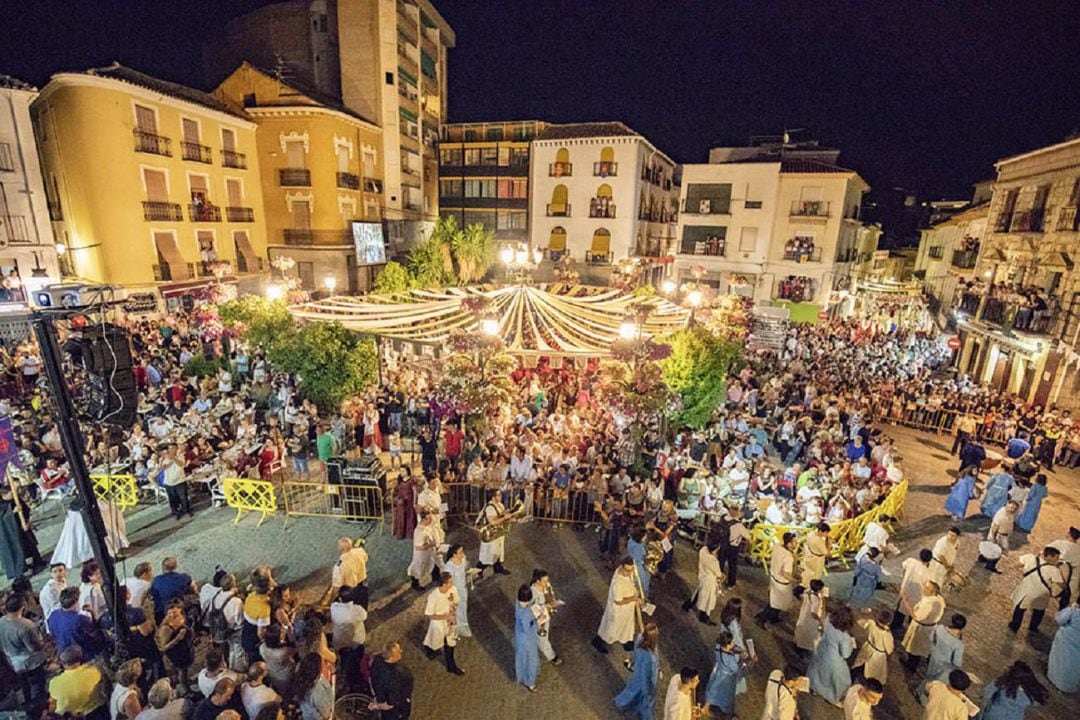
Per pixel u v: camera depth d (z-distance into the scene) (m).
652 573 9.52
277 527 11.05
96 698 5.96
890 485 12.76
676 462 12.10
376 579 9.57
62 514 11.16
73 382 13.20
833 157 37.97
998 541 11.16
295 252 34.12
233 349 18.67
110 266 24.95
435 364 18.27
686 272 37.88
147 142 25.80
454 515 11.68
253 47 40.00
